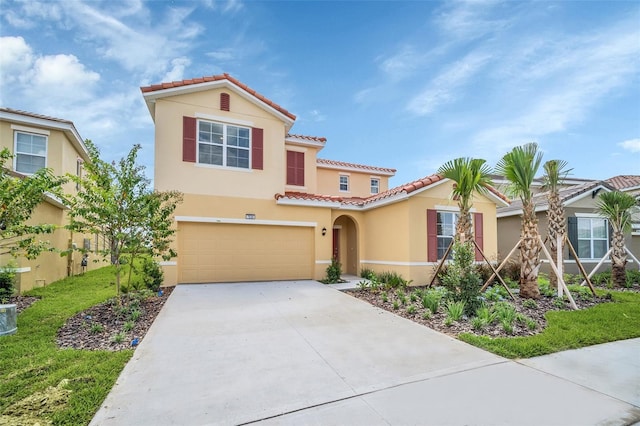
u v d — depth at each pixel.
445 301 8.76
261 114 14.38
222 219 13.23
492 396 4.16
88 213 8.27
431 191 13.52
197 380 4.57
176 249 12.50
